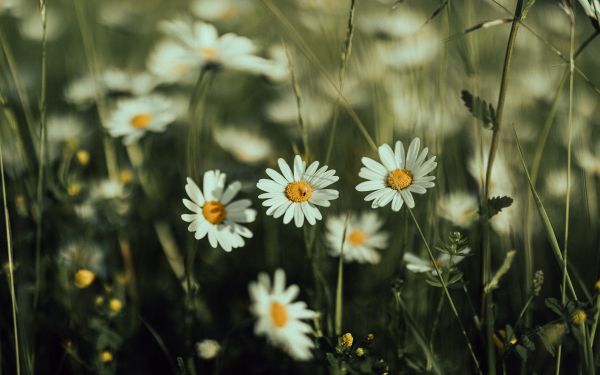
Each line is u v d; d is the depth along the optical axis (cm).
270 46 101
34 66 119
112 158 83
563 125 97
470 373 67
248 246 84
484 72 97
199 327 75
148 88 99
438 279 62
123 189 84
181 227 87
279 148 101
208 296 79
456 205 76
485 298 63
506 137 84
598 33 61
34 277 73
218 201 62
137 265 81
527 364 70
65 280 74
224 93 115
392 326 66
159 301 79
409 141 76
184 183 90
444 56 72
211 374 72
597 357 60
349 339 61
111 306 69
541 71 109
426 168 59
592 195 84
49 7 131
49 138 89
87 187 80
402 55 92
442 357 69
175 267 79
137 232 83
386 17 96
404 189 59
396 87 88
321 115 91
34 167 76
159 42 117
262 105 112
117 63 119
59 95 106
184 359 68
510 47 60
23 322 67
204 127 100
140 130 81
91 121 94
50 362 73
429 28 100
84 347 72
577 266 79
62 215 76
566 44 117
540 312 76
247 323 74
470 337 69
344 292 77
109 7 133
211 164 91
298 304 68
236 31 114
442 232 75
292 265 82
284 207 59
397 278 65
